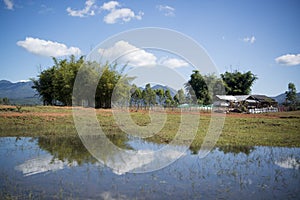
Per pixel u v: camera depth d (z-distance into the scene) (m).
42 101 28.12
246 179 6.18
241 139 11.45
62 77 24.00
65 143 10.58
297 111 28.28
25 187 5.39
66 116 16.42
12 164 7.27
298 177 6.36
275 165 7.52
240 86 40.75
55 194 5.03
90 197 4.92
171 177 6.27
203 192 5.28
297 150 9.62
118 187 5.49
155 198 4.93
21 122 14.79
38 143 10.52
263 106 32.91
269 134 12.78
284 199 4.95
